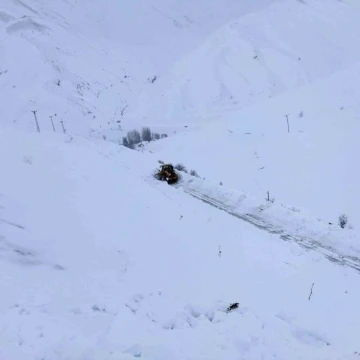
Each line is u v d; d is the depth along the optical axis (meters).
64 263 10.85
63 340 7.31
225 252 14.88
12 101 111.25
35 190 15.07
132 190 21.00
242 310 10.01
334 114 44.03
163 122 102.31
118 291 9.95
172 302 9.88
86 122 105.00
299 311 10.66
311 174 31.14
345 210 24.31
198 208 22.30
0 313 7.94
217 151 42.88
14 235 11.14
